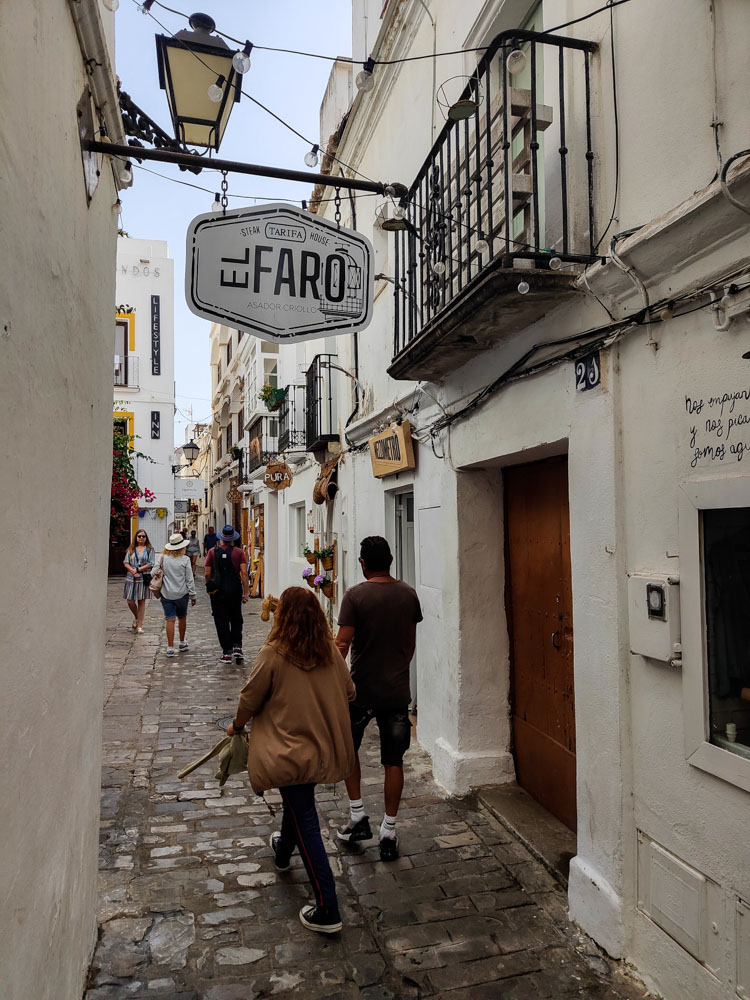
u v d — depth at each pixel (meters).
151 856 3.73
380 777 4.92
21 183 1.54
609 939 2.83
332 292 3.24
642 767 2.70
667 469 2.55
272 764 3.04
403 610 3.88
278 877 3.52
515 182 3.52
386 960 2.86
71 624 2.25
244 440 22.67
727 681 2.31
